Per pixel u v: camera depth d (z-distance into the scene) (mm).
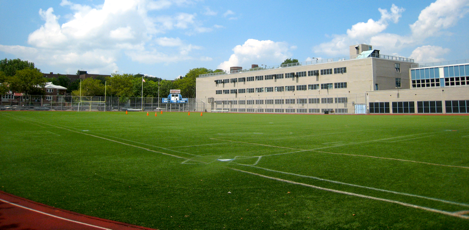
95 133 20891
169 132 21859
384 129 23828
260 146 14438
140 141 16500
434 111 59562
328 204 6180
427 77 73250
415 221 5285
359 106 71000
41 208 6027
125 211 5840
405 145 14523
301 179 8156
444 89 58219
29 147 14234
